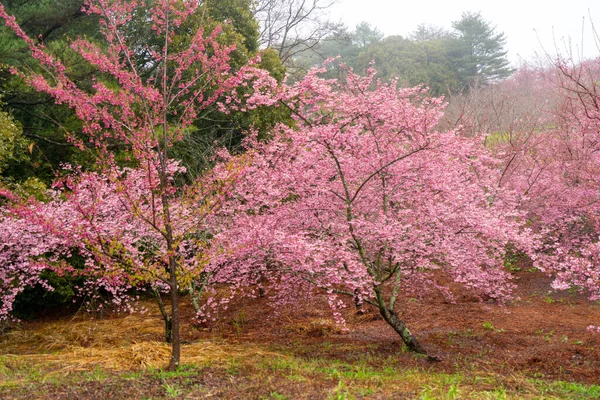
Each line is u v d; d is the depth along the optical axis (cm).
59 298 1305
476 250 848
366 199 845
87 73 1210
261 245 737
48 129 1390
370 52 3756
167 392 521
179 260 700
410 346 788
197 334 987
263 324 1053
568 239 1160
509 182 1300
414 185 826
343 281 765
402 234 745
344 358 764
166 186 650
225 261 895
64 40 1341
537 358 731
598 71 1566
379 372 663
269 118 1642
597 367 689
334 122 786
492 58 4150
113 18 671
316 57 3769
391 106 768
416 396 520
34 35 1388
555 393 568
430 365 712
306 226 852
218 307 1251
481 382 610
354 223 735
